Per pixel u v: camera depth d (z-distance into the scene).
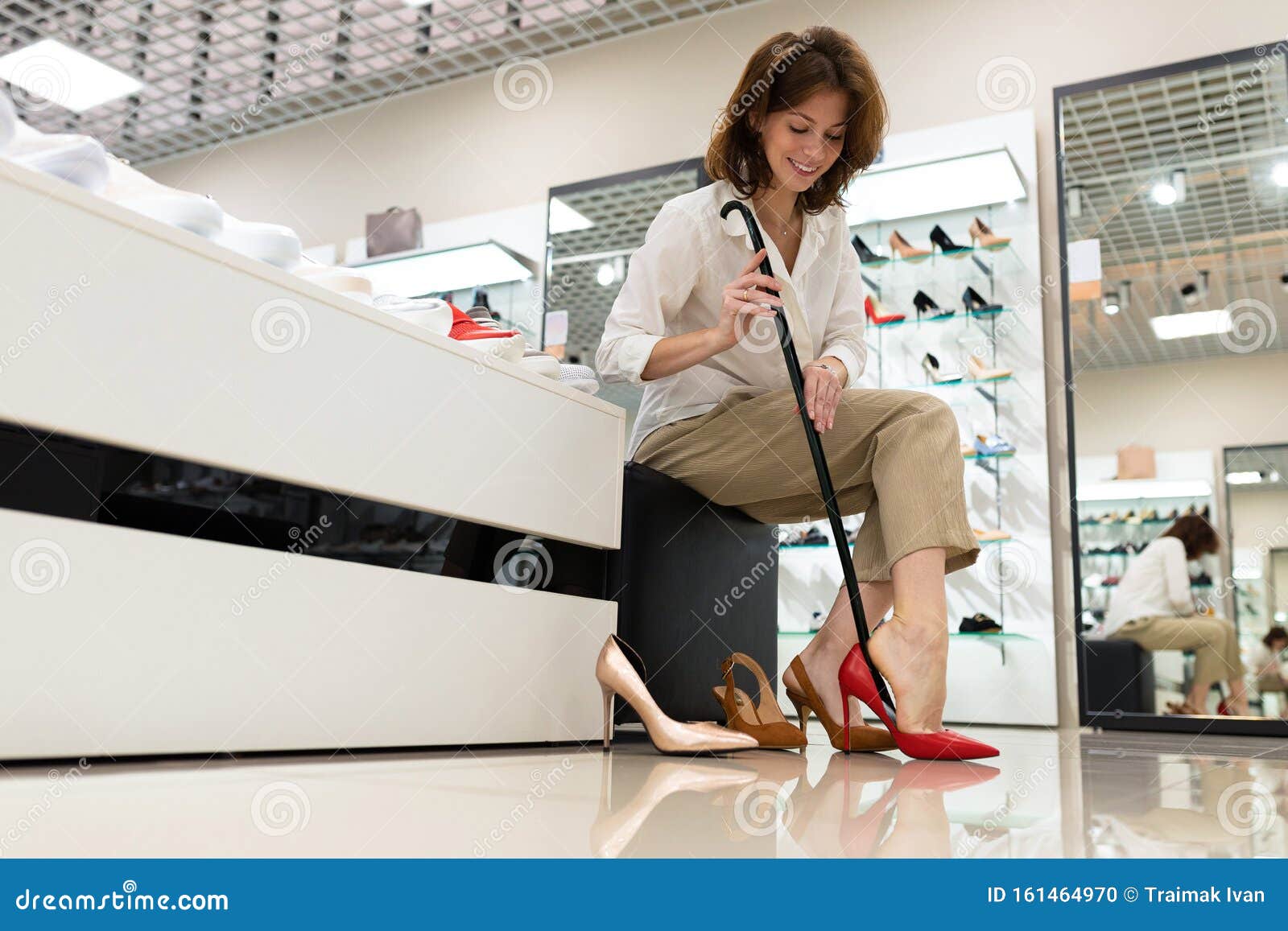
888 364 4.23
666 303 1.97
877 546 1.83
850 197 4.35
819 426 1.77
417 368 1.55
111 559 1.11
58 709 1.05
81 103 5.84
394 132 5.75
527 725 1.71
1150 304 3.99
